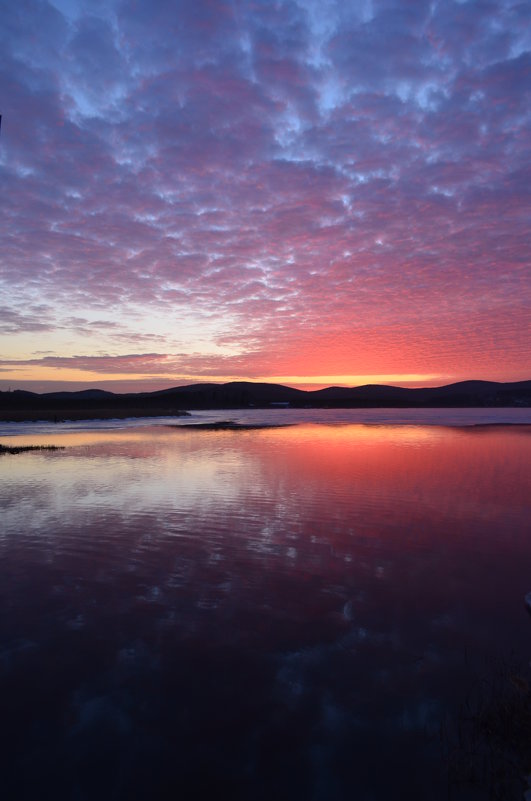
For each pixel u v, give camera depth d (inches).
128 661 224.5
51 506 527.2
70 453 1050.7
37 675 213.0
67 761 166.4
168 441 1395.2
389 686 205.9
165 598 292.7
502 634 249.1
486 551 379.2
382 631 253.0
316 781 158.9
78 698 197.9
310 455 1009.5
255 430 1957.4
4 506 526.6
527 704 188.4
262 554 371.9
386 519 473.4
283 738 176.9
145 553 372.8
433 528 442.3
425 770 162.6
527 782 155.9
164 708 192.4
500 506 527.8
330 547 389.7
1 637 245.4
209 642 241.4
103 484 660.1
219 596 295.9
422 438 1483.8
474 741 174.2
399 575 330.0
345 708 192.4
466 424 2370.8
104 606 281.3
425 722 184.2
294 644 240.2
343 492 603.5
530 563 352.8
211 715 188.4
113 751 170.9
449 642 241.1
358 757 168.6
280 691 202.8
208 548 385.7
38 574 330.0
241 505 531.8
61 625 258.2
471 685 205.8
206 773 162.1
